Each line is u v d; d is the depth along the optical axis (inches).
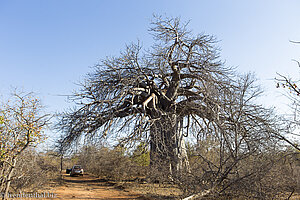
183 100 685.9
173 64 692.1
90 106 669.9
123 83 650.2
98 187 626.8
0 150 333.4
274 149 299.1
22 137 362.3
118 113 669.3
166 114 616.1
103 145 600.4
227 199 294.8
